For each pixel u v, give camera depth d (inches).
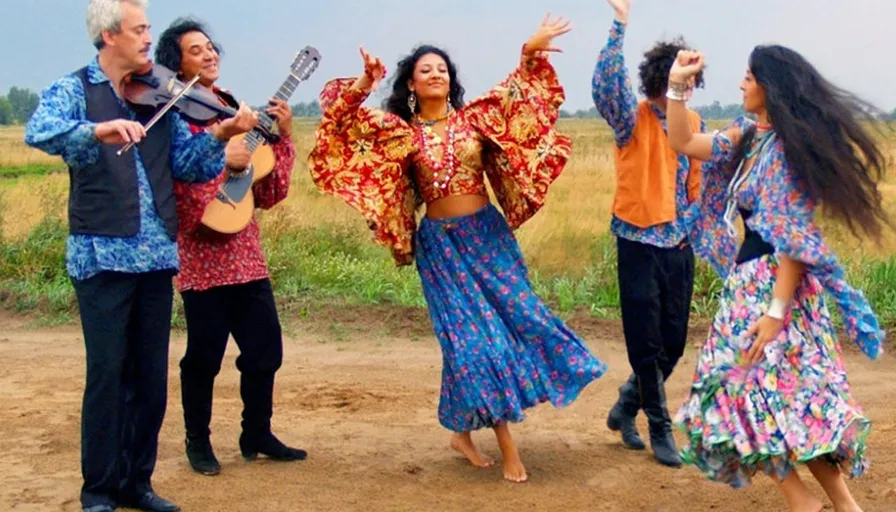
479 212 227.8
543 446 252.5
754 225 178.2
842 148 172.4
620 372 328.8
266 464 239.1
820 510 178.7
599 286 406.3
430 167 224.8
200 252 220.8
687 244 238.4
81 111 190.7
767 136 181.3
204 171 199.6
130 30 191.6
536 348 227.0
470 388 220.5
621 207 236.1
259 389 235.5
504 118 227.5
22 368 340.8
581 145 1376.7
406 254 231.6
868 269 407.5
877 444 248.4
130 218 191.0
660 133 233.5
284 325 385.7
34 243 467.8
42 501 215.3
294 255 452.1
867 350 179.8
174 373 332.5
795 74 175.9
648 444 253.3
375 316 390.6
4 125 4685.0
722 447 181.2
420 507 211.2
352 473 232.7
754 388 178.7
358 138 227.5
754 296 179.8
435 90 226.8
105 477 197.8
